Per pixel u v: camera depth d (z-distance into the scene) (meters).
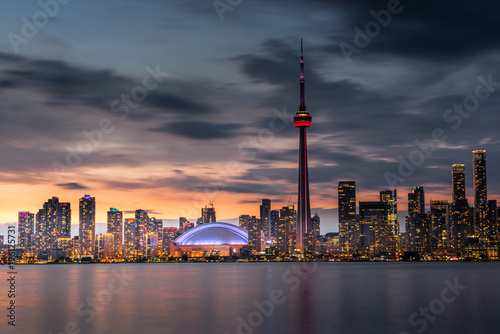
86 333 92.81
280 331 94.25
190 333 92.44
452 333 92.50
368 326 99.56
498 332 93.62
